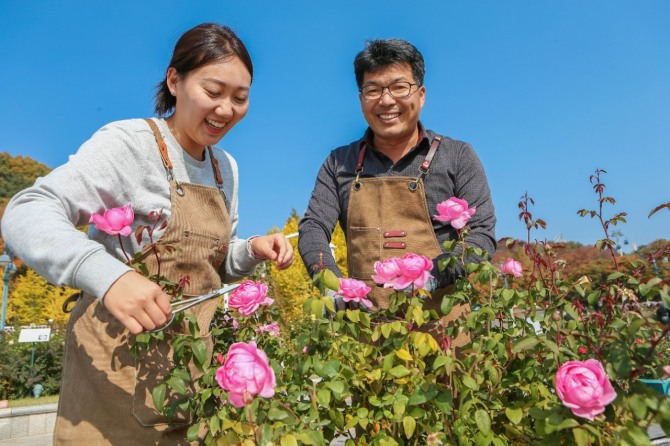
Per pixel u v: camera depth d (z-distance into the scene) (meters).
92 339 1.35
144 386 1.35
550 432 1.01
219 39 1.50
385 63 1.96
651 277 1.21
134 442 1.33
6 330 10.97
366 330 1.43
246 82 1.53
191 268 1.48
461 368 1.25
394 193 1.96
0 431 6.28
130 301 1.06
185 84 1.50
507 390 1.38
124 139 1.43
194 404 1.38
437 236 1.96
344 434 1.34
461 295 1.43
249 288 1.66
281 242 1.73
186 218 1.49
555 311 1.28
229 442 1.13
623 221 1.61
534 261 1.58
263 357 1.01
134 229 1.45
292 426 1.09
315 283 1.45
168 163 1.50
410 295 1.52
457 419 1.22
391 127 2.00
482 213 1.92
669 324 1.06
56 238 1.15
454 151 2.01
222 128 1.55
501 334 1.34
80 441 1.32
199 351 1.27
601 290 1.40
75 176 1.32
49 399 7.85
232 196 1.80
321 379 1.31
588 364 1.02
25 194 1.25
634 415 1.00
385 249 1.93
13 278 26.95
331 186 2.14
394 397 1.24
